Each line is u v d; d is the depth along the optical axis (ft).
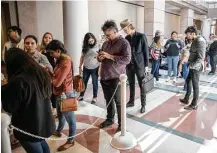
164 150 7.85
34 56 8.76
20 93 4.49
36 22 21.80
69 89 7.37
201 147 8.01
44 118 5.22
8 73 5.03
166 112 11.66
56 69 7.07
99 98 14.43
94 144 8.36
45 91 5.08
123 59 8.37
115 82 8.78
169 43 18.48
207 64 26.94
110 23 8.36
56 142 8.56
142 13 35.91
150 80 15.20
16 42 10.52
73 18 16.69
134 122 10.38
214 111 11.80
